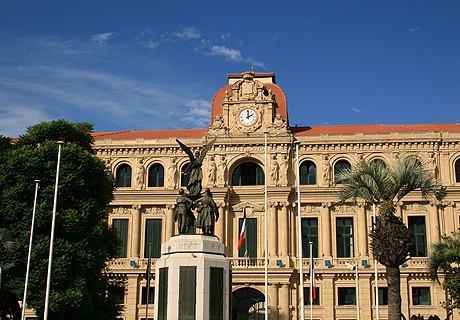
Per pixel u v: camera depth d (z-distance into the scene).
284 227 71.12
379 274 69.19
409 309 67.81
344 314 68.50
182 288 33.62
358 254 70.81
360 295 68.94
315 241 72.25
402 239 39.06
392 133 73.69
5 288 49.44
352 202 72.06
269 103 75.75
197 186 38.16
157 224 74.81
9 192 51.69
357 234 71.56
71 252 50.84
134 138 78.69
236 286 69.06
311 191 72.62
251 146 74.12
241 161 74.81
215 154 74.31
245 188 73.50
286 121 76.12
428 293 68.69
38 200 52.69
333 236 71.94
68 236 52.62
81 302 49.19
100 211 54.62
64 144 56.53
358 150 73.81
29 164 52.28
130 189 75.38
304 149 74.56
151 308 70.81
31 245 49.31
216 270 34.34
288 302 68.44
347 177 42.34
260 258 70.00
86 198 54.69
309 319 68.56
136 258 72.94
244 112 75.62
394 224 39.91
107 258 58.53
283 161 73.12
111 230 58.41
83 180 53.94
